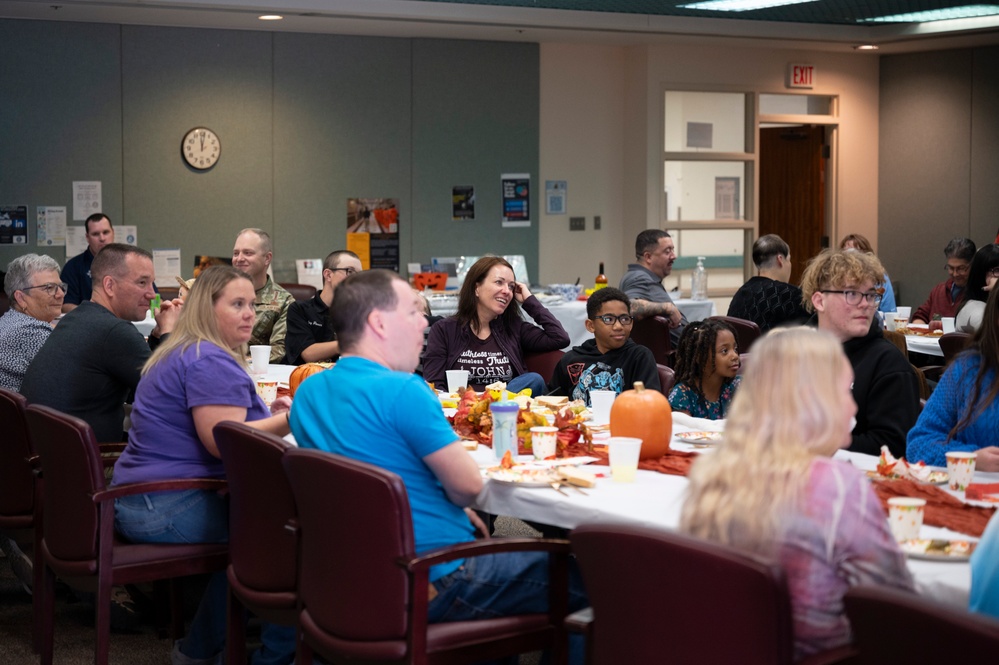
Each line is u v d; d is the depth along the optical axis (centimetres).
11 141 799
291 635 290
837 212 1072
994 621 128
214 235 858
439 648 225
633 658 177
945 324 634
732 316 595
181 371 294
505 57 937
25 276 410
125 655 340
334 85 882
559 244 984
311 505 232
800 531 167
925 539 197
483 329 453
